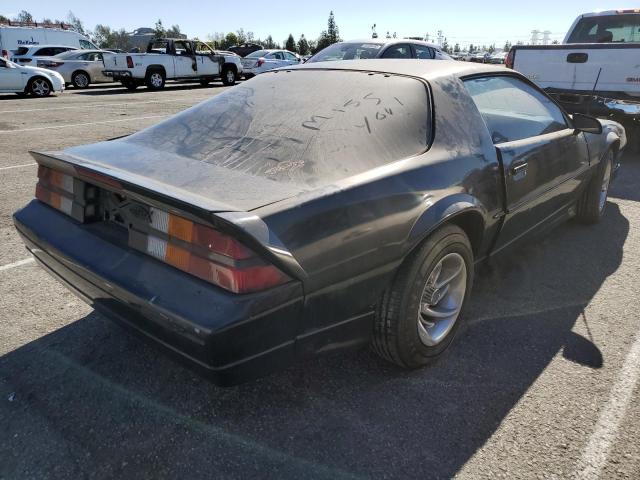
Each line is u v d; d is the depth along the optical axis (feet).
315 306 6.34
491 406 7.51
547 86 22.79
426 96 8.48
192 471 6.36
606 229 14.75
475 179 8.40
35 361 8.39
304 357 6.59
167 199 5.95
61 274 7.64
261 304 5.71
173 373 8.20
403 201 7.15
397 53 28.48
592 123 11.64
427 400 7.63
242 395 7.72
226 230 5.58
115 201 7.10
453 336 8.71
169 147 7.98
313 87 8.95
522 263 12.43
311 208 6.23
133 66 58.59
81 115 35.88
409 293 7.38
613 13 25.21
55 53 65.46
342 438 6.90
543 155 10.44
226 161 7.30
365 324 7.28
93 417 7.21
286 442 6.83
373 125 7.82
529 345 9.05
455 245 8.02
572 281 11.50
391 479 6.27
